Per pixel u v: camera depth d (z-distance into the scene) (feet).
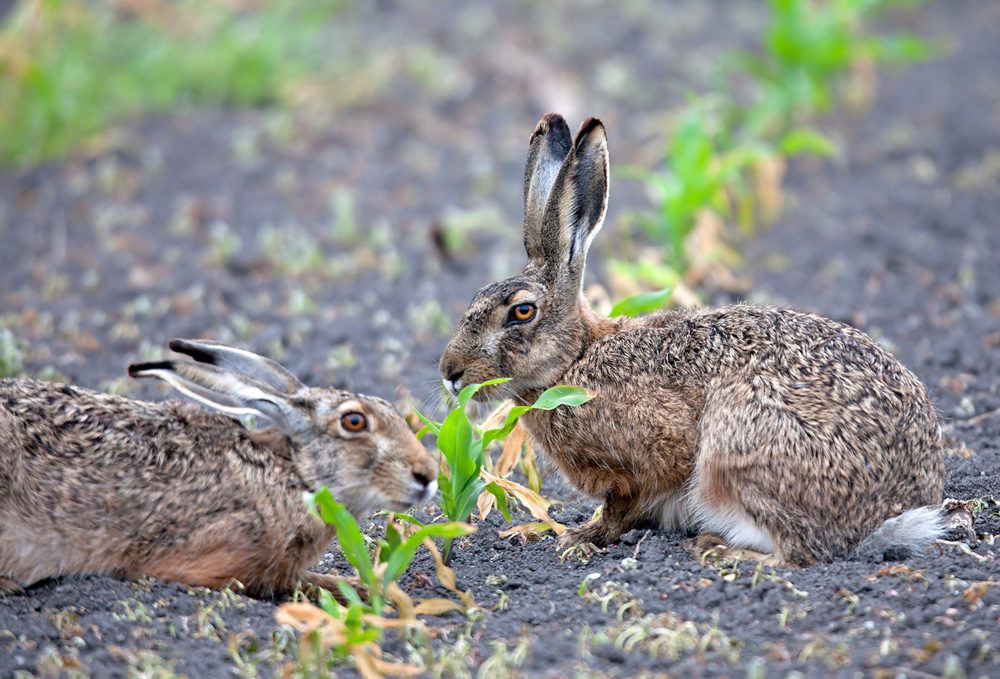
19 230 59.77
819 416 29.50
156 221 60.95
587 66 80.59
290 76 75.87
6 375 42.86
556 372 33.81
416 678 24.31
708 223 52.85
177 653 25.27
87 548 28.07
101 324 49.16
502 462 34.58
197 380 29.04
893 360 31.22
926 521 29.22
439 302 51.57
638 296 36.99
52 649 24.94
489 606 28.43
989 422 39.01
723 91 72.43
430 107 75.15
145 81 73.10
